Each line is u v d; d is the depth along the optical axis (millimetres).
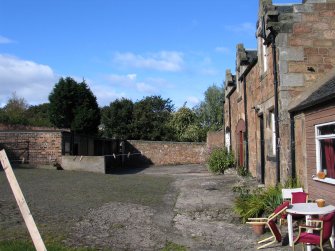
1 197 12117
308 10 12383
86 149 29500
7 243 7172
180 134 43938
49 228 8672
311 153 10477
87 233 8578
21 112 45625
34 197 12539
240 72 19094
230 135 24375
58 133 24203
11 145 24312
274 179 12930
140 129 41438
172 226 9789
